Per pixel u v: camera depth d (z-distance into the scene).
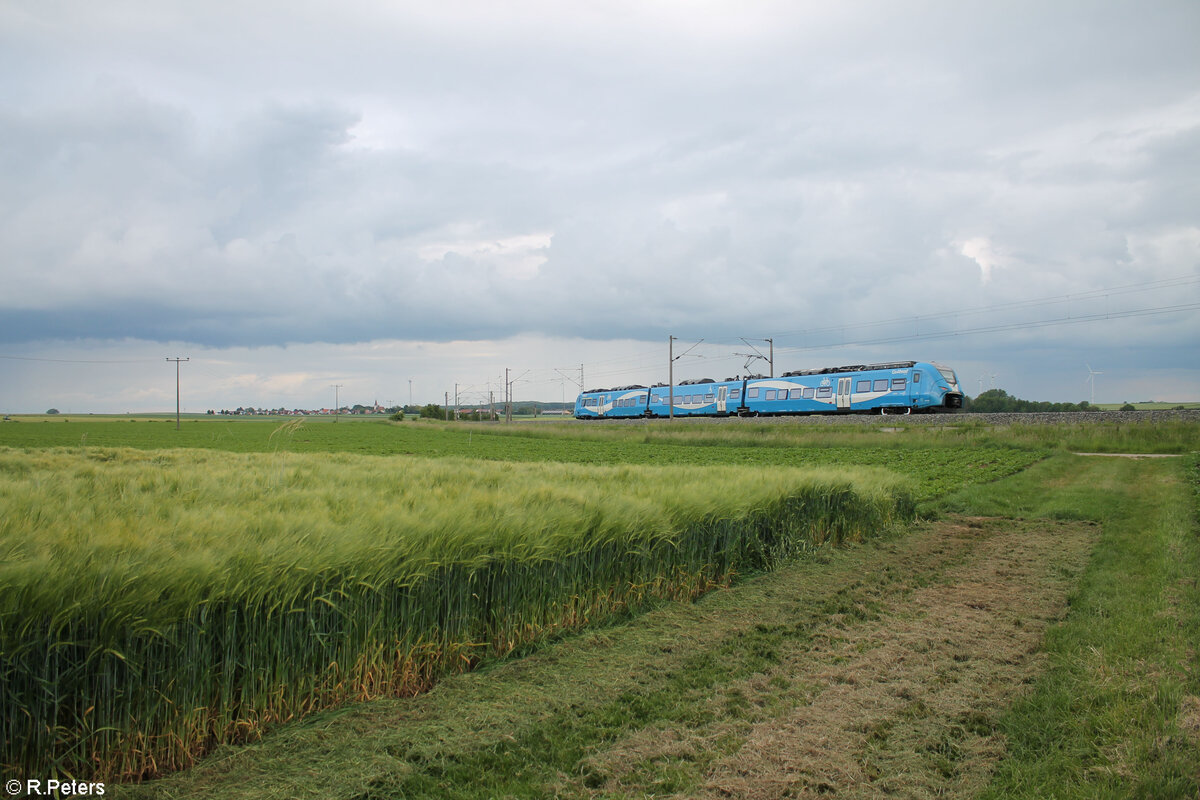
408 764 4.77
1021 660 6.87
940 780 4.63
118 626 4.42
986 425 39.75
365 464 15.04
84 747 4.36
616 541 8.16
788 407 56.19
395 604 5.99
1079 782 4.48
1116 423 37.38
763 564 10.89
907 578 10.37
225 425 98.56
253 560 5.08
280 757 4.83
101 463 15.97
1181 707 5.36
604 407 79.00
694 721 5.49
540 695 5.96
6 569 4.04
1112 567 10.45
